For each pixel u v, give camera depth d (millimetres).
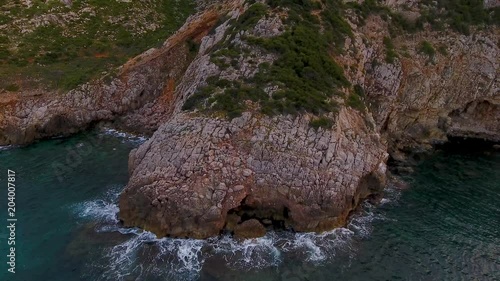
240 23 45750
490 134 48406
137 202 31359
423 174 40906
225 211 30688
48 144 44844
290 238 30594
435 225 33188
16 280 26641
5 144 44781
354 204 33656
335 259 29031
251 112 35125
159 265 27703
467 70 47688
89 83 49531
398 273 28188
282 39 41781
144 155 34688
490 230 32969
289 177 31969
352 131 36344
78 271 27297
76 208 33625
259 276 27188
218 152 32844
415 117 46812
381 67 45094
